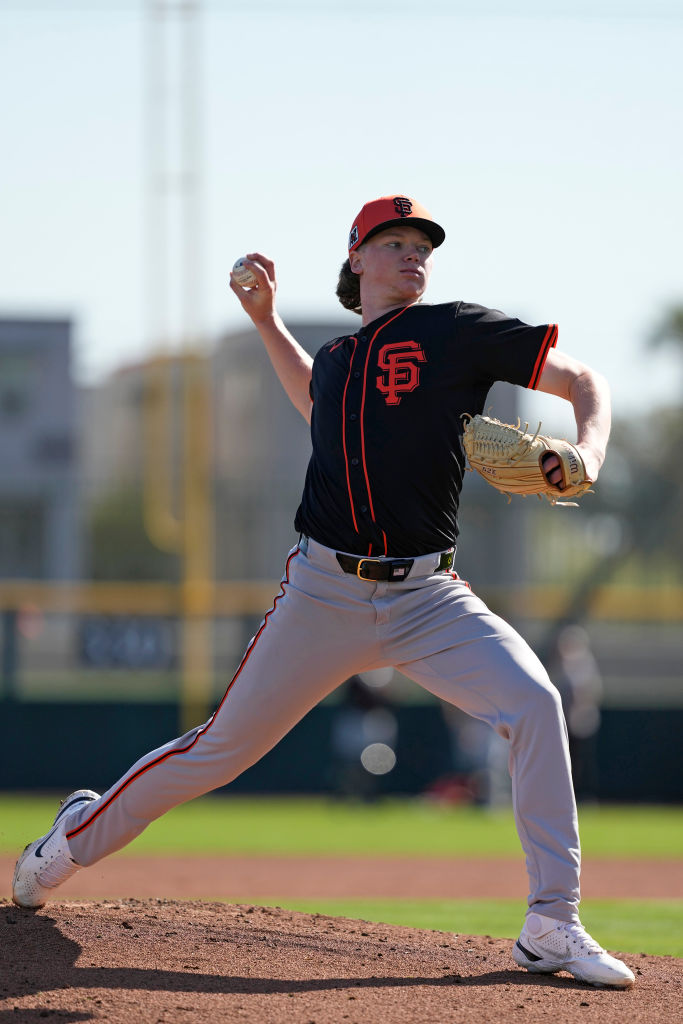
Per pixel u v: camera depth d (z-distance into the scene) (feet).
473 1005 39.93
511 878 105.29
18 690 195.83
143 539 320.50
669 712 194.70
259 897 89.10
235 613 194.59
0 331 287.89
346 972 43.93
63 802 49.16
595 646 275.59
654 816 168.35
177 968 43.42
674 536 328.70
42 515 279.90
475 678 43.42
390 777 187.73
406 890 96.07
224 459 288.30
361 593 43.96
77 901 53.47
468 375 43.68
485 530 263.49
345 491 43.88
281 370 51.47
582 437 41.55
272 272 51.19
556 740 42.73
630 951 56.95
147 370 194.70
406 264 45.47
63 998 39.68
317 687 45.16
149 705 188.85
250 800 181.06
